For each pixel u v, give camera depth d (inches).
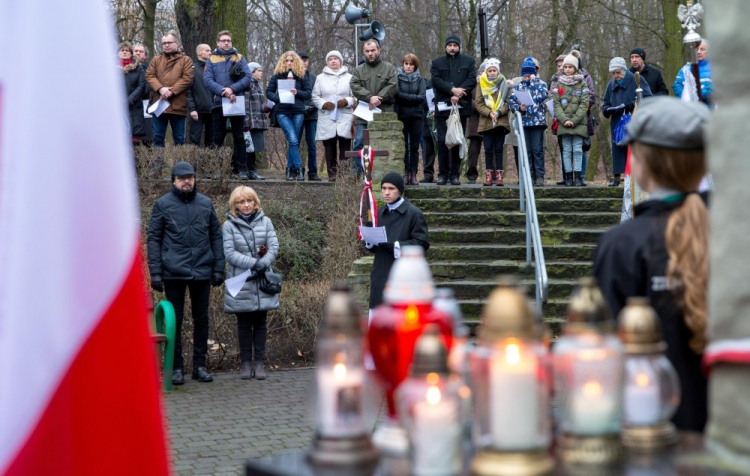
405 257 72.8
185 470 216.5
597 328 65.6
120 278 80.7
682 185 93.7
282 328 381.4
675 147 91.7
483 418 61.2
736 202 57.7
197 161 473.7
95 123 81.5
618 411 63.9
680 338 88.0
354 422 65.9
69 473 77.9
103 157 81.4
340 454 64.8
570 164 484.1
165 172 469.7
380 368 71.0
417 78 477.7
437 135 481.7
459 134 467.8
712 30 59.0
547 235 429.1
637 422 67.7
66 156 79.6
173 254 312.2
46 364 77.4
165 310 304.0
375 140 443.5
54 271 78.3
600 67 957.2
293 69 517.7
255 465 66.4
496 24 1036.5
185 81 490.9
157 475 82.1
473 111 483.8
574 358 64.2
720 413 59.4
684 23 231.3
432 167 539.5
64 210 79.0
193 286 319.9
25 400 76.4
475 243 430.9
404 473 61.7
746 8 57.0
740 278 57.6
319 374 66.9
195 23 662.5
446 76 474.9
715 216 59.3
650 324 69.6
